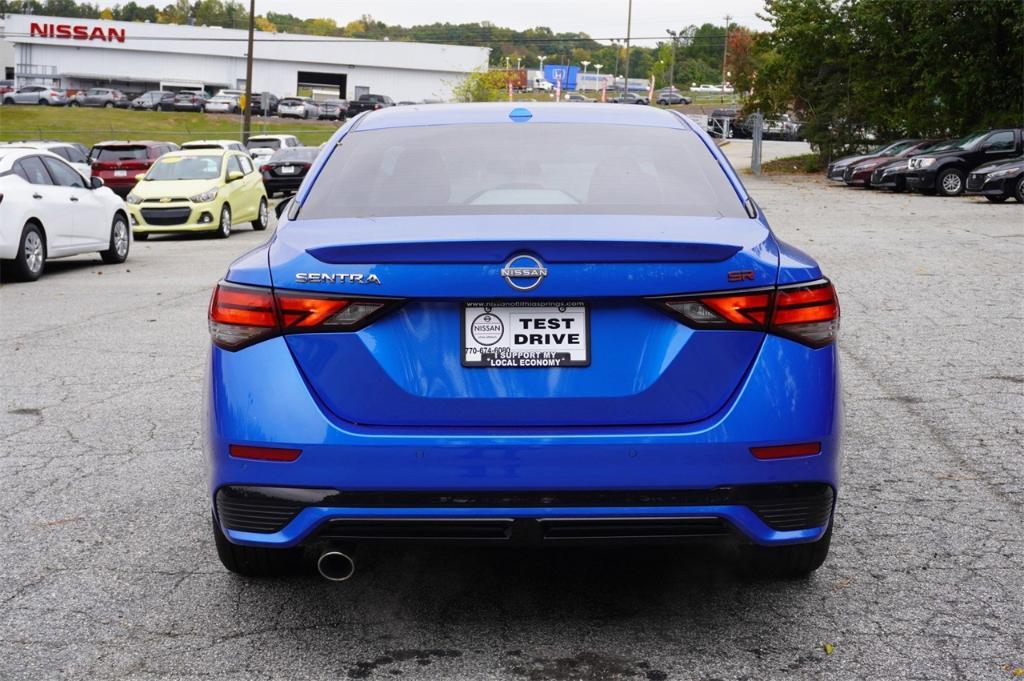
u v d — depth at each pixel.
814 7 41.69
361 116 4.33
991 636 3.30
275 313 3.07
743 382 3.04
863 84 41.12
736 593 3.67
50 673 3.08
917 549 4.08
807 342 3.11
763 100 44.28
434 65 103.56
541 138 3.94
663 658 3.17
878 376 7.20
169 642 3.29
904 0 39.00
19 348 8.51
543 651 3.22
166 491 4.84
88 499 4.73
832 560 3.98
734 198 3.59
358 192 3.61
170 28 99.25
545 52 189.75
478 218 3.30
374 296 3.01
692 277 3.01
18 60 98.44
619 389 3.01
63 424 6.10
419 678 3.04
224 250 18.02
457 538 3.05
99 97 83.06
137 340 8.82
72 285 12.85
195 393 6.86
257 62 100.81
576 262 2.97
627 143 3.92
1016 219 20.42
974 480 4.96
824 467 3.09
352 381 3.03
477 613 3.51
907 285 11.39
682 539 3.07
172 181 21.16
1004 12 35.00
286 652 3.22
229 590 3.70
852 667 3.10
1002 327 8.91
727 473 3.00
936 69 37.16
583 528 3.02
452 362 3.02
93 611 3.53
